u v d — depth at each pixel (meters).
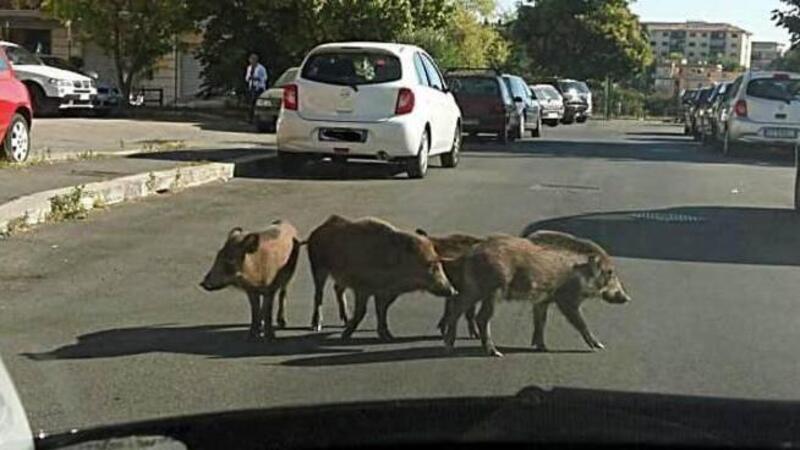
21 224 11.03
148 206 12.98
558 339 7.49
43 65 28.23
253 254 7.16
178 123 27.12
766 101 24.20
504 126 26.83
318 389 6.36
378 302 7.36
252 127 26.19
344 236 7.31
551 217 13.02
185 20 31.58
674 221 13.06
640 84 72.50
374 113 16.06
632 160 22.09
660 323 8.02
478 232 11.73
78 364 6.75
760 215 13.87
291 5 31.55
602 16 64.00
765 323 8.12
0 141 14.94
